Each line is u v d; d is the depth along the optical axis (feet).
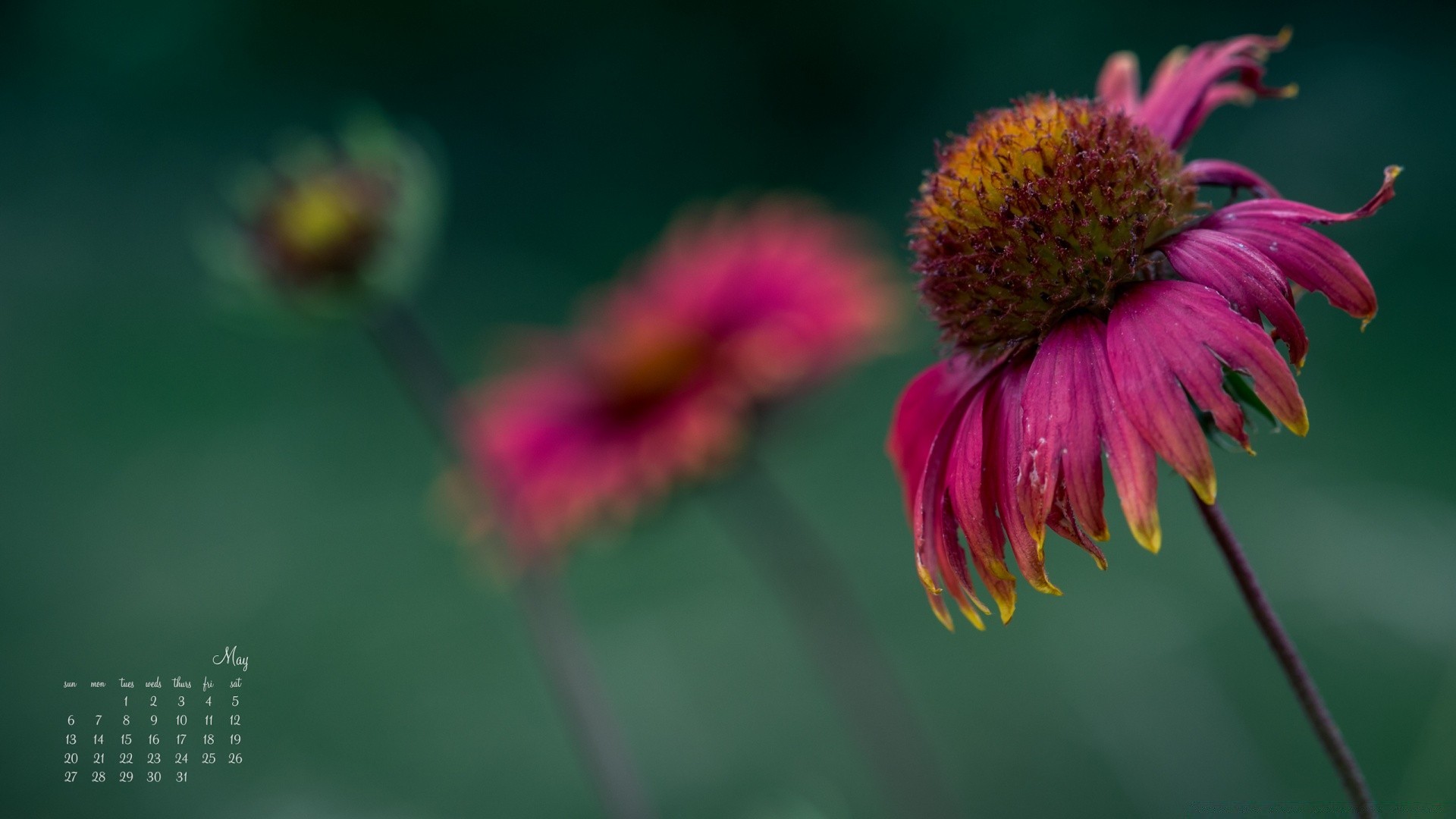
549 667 1.78
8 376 4.26
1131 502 1.44
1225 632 2.06
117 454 3.93
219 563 3.37
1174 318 1.45
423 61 5.52
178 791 2.39
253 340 4.36
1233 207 1.48
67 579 3.41
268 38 5.54
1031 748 2.09
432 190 1.82
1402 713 1.96
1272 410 1.43
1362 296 1.45
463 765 2.55
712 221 2.04
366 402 4.05
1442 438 2.46
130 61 5.51
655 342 1.94
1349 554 1.78
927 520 1.48
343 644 2.95
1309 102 3.91
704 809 2.31
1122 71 1.55
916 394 1.52
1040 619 2.24
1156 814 1.87
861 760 2.29
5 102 5.42
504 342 2.03
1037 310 1.48
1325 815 1.81
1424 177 3.50
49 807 2.45
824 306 1.90
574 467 1.91
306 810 2.21
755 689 2.53
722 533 3.04
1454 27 3.90
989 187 1.50
